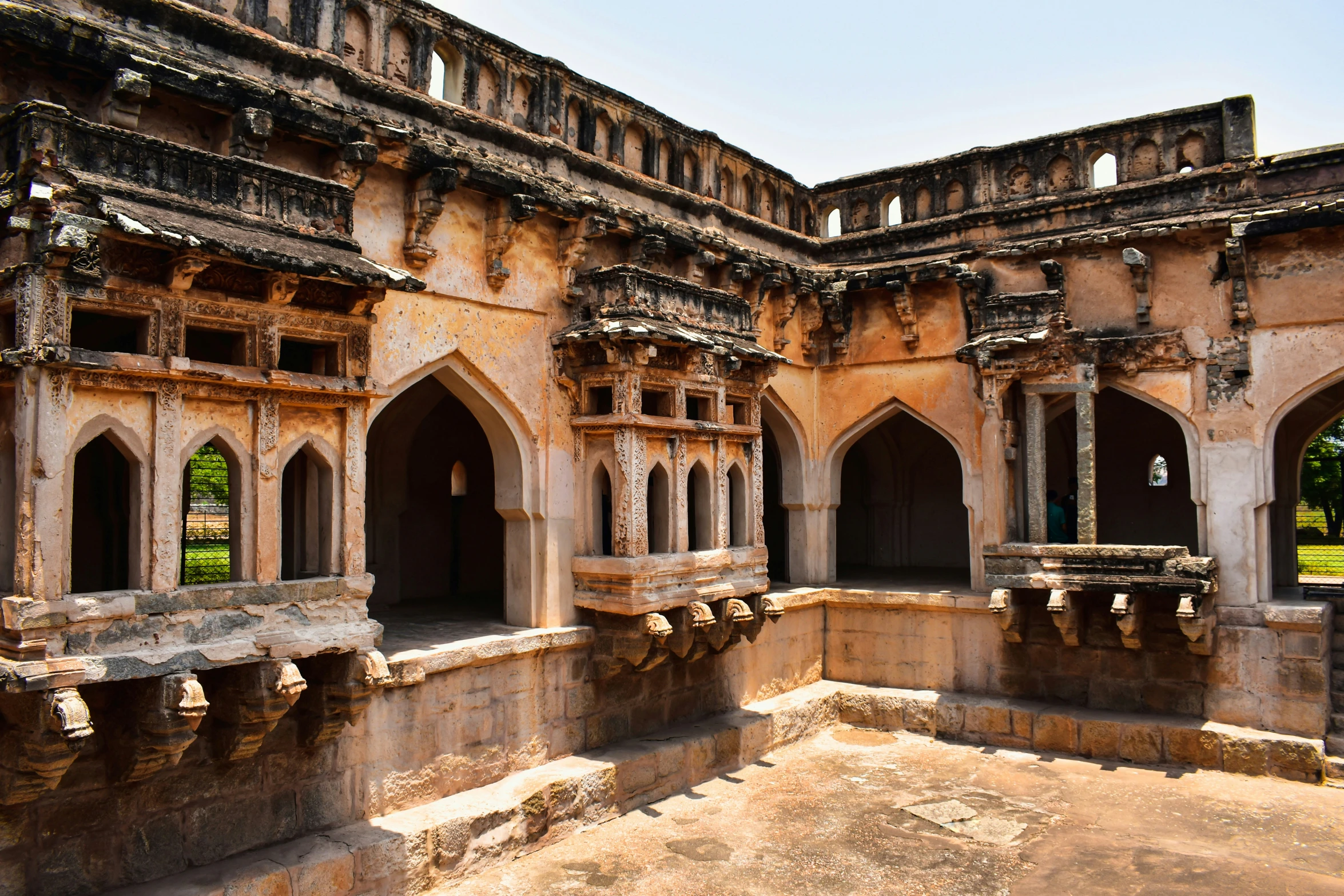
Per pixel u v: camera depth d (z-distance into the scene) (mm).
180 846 5555
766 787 8648
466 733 7160
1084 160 10789
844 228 12383
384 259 7004
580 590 8172
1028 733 9828
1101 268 10305
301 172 6457
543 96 8516
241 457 5426
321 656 5902
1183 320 9828
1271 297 9367
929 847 7262
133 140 5102
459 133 7766
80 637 4645
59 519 4617
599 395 8562
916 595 10859
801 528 11812
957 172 11586
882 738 10320
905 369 11320
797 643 11031
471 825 6633
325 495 5914
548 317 8258
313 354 6055
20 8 5117
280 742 6043
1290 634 9102
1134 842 7352
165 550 5012
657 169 9797
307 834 6152
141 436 5000
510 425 7996
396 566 10250
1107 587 9297
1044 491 9945
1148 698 9766
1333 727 8914
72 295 4645
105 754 5246
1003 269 10844
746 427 9047
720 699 9719
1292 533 11625
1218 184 9938
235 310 5340
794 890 6516
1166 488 13680
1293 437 11602
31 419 4574
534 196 7656
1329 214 8742
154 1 5914
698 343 8055
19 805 4891
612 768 7805
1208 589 8977
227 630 5215
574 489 8344
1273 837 7410
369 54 7254
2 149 4906
